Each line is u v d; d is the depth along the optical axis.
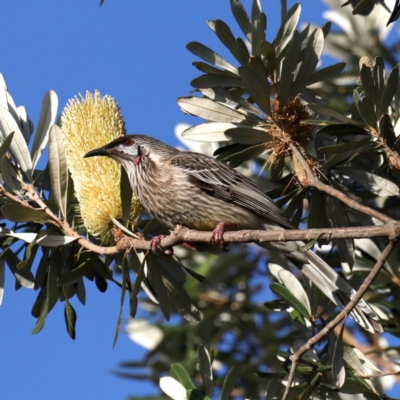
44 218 9.91
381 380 12.12
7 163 9.95
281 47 10.41
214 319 13.82
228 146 10.67
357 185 11.53
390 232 7.91
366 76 9.31
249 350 13.74
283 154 10.28
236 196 11.52
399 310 11.66
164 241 9.88
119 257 10.48
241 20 10.51
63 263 10.42
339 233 8.12
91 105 10.30
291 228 11.16
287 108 10.12
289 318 13.56
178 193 11.65
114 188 9.97
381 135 9.45
